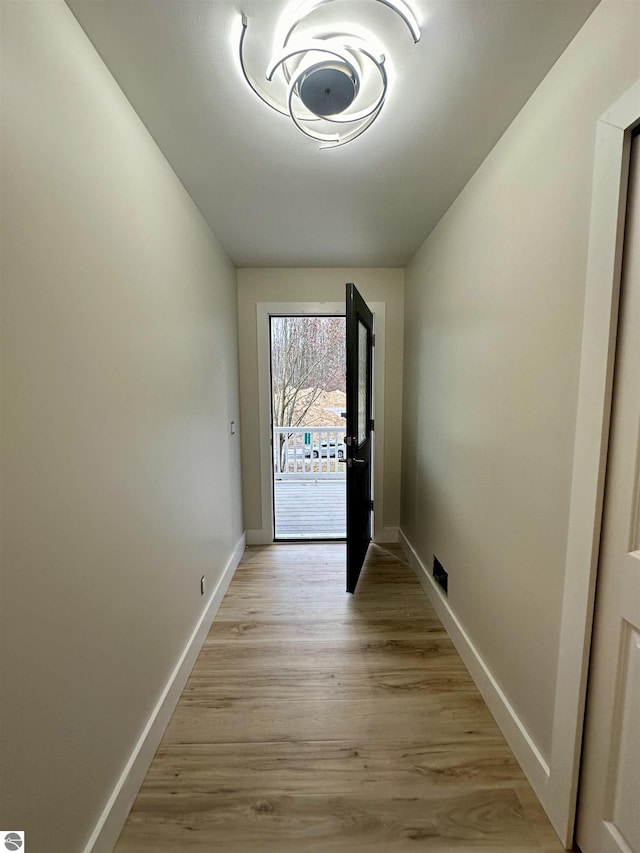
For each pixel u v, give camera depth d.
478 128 1.30
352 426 2.22
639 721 0.86
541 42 0.97
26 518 0.74
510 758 1.28
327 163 1.49
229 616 2.10
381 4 0.88
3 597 0.68
